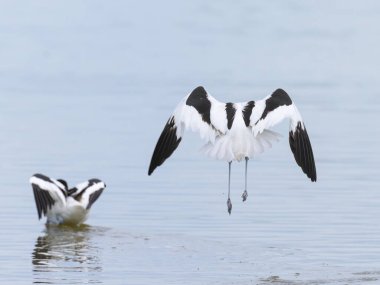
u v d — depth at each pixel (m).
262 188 17.45
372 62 34.91
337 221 14.95
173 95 27.70
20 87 29.45
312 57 36.09
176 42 40.47
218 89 28.50
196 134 22.94
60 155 20.06
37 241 13.84
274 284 11.26
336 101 27.09
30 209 15.84
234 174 18.67
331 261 12.53
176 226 14.70
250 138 10.05
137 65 34.28
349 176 18.41
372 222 14.88
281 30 43.91
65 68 33.50
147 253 12.98
